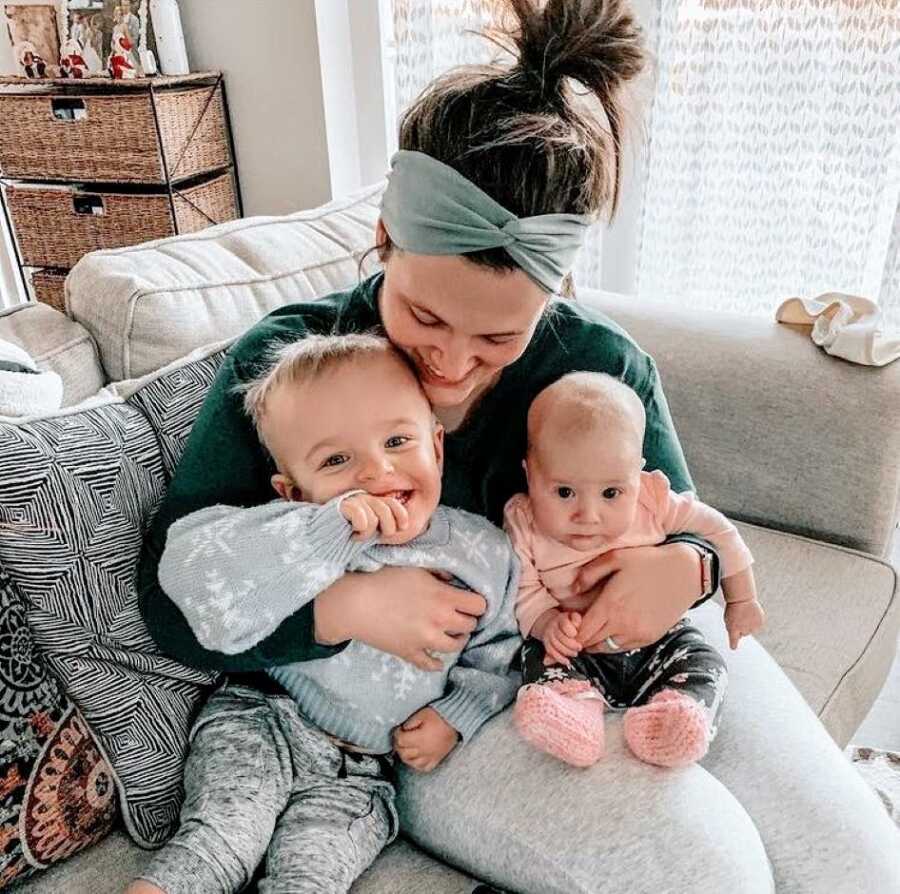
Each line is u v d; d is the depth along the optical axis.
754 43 1.67
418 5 1.84
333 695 0.87
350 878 0.79
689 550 0.91
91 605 0.84
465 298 0.78
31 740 0.80
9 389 0.91
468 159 0.74
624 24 0.78
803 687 1.08
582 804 0.75
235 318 1.17
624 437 0.90
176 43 2.12
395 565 0.87
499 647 0.90
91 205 2.19
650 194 1.85
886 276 1.70
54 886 0.83
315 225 1.37
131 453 0.91
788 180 1.75
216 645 0.80
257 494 0.91
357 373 0.85
